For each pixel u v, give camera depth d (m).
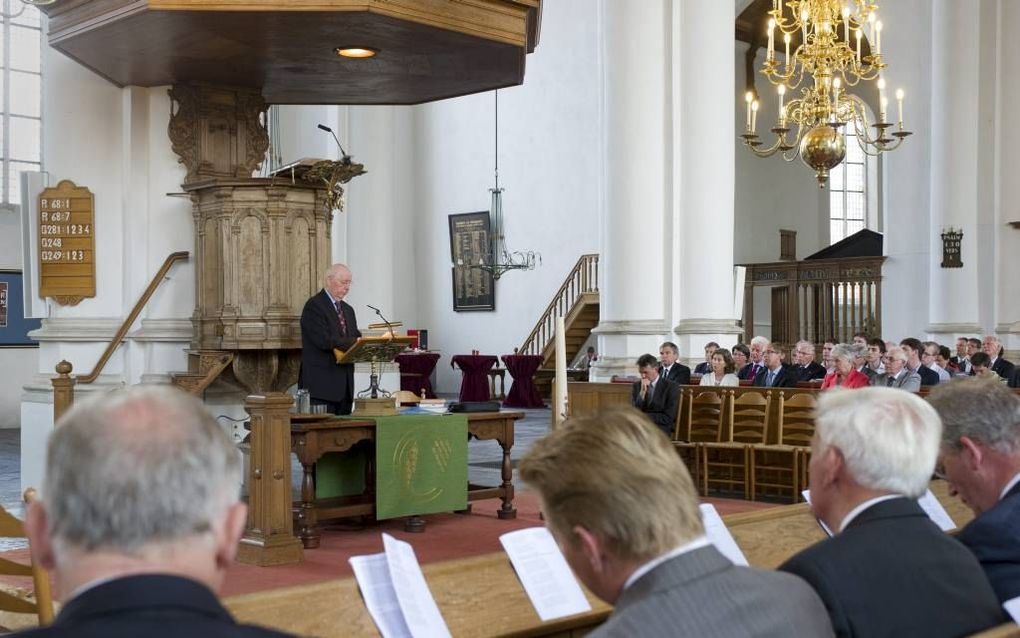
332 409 9.06
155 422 1.33
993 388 2.99
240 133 10.72
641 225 13.68
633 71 13.73
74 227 10.53
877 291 20.56
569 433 1.96
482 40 8.89
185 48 9.16
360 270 16.66
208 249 10.05
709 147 13.55
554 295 24.58
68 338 10.48
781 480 10.38
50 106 10.62
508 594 2.99
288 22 8.33
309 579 6.68
